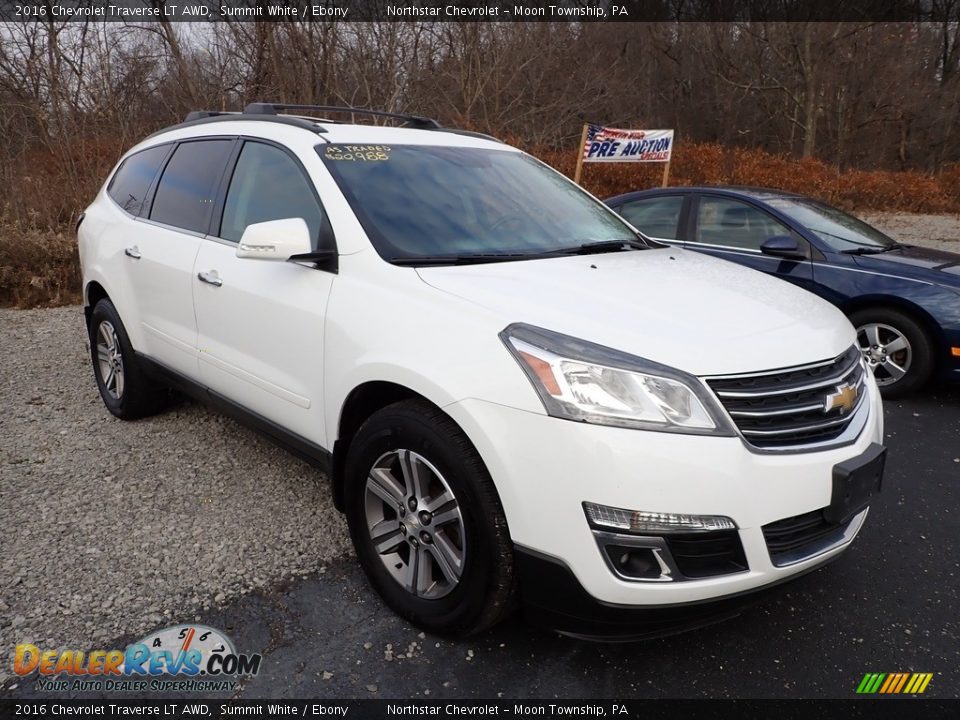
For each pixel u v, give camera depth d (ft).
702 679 7.85
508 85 47.57
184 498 11.43
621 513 6.72
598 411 6.83
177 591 9.07
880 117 106.32
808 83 97.55
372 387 8.57
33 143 34.27
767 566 7.13
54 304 26.30
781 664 8.11
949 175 78.07
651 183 53.26
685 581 6.89
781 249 17.79
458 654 8.09
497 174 11.70
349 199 9.53
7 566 9.49
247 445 13.48
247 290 10.30
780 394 7.30
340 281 9.07
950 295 16.37
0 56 32.89
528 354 7.16
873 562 10.26
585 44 58.18
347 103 40.16
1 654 7.92
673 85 102.06
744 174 69.77
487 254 9.54
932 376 16.88
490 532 7.33
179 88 37.19
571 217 11.61
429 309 8.05
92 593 8.98
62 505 11.14
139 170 14.47
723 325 7.80
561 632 7.52
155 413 14.83
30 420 14.70
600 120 63.62
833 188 72.08
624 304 8.05
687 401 6.90
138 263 12.97
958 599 9.40
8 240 26.11
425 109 44.37
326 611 8.77
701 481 6.74
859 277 17.39
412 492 8.16
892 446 14.48
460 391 7.34
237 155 11.60
